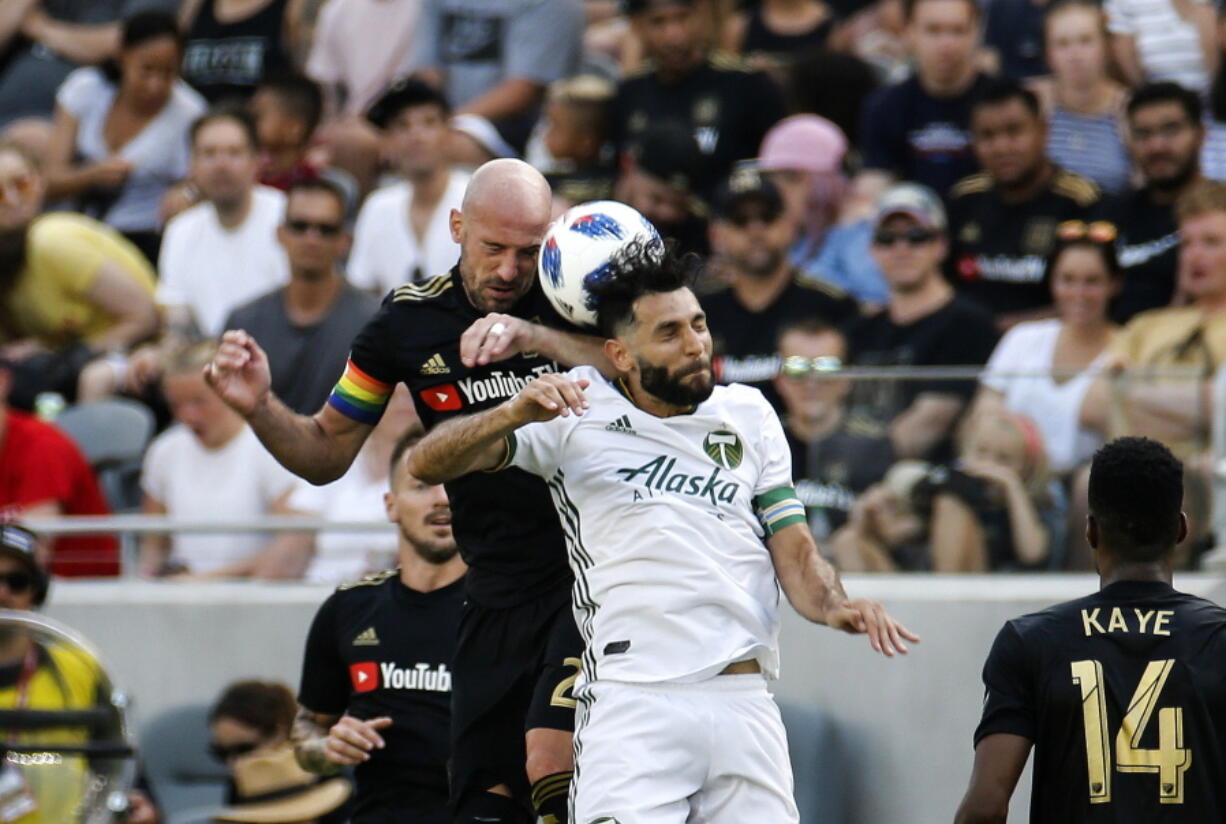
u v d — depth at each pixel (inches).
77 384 1235.9
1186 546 908.6
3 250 1284.4
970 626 907.4
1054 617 589.9
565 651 633.0
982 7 1376.7
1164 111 1072.2
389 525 1008.9
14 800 693.9
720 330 1085.1
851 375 957.8
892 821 910.4
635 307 582.6
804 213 1144.2
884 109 1234.0
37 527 1035.9
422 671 764.6
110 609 1016.9
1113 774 570.6
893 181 1211.9
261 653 1003.3
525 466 599.8
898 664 917.2
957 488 940.6
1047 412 930.7
